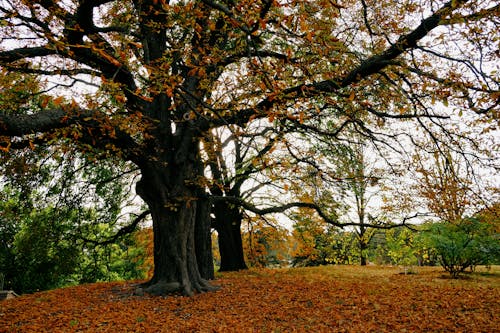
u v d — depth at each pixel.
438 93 6.64
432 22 7.66
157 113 11.69
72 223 16.58
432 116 7.85
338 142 12.57
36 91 9.02
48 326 7.79
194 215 11.71
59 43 3.85
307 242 21.05
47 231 14.49
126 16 9.77
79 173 14.20
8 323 8.23
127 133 9.78
